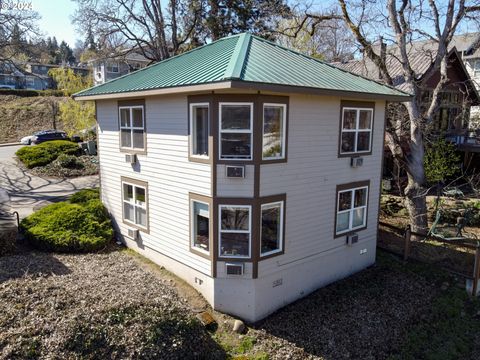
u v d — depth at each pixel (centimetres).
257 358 807
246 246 935
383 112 1220
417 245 1481
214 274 947
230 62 895
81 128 3198
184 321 805
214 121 878
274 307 1005
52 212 1335
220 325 909
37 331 712
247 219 923
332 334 918
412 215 1562
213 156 895
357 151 1162
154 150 1096
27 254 1141
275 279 994
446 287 1162
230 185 905
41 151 2706
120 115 1228
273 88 820
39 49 2888
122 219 1303
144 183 1159
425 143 1838
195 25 2711
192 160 962
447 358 880
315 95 947
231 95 863
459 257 1358
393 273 1245
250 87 782
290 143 959
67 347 691
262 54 1042
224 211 928
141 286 961
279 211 975
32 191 2038
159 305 841
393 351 881
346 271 1211
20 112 4712
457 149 2411
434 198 2041
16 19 2616
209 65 959
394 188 2206
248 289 947
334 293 1106
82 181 2298
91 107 3228
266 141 912
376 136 1214
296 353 839
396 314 1019
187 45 2886
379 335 930
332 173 1091
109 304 809
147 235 1184
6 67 3103
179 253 1062
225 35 2639
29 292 844
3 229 1202
